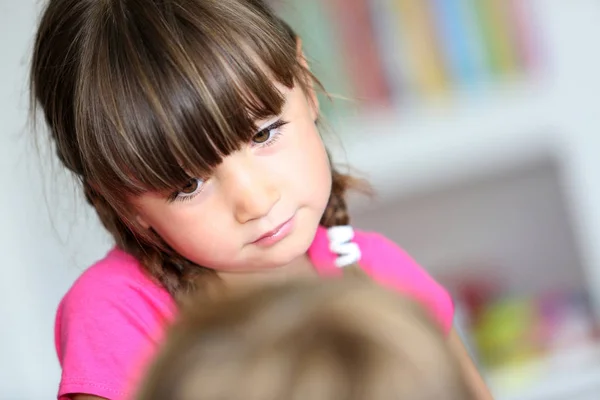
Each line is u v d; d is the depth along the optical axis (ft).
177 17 3.34
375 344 1.55
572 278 8.41
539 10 7.33
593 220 7.60
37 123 4.76
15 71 6.68
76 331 3.59
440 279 8.40
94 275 3.76
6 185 6.82
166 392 1.53
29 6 6.64
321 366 1.51
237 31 3.35
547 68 7.36
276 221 3.31
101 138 3.33
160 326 3.63
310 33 6.94
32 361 7.16
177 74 3.19
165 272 3.68
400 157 7.20
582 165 7.45
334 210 4.30
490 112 7.29
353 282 1.74
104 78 3.31
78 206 5.59
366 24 7.07
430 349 1.57
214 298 1.71
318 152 3.47
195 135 3.16
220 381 1.51
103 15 3.46
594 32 7.33
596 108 7.38
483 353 7.77
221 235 3.31
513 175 8.37
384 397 1.49
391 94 7.20
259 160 3.29
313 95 3.75
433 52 7.20
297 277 1.80
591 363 7.72
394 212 8.44
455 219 8.48
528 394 7.62
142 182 3.29
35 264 6.96
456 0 7.19
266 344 1.55
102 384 3.46
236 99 3.20
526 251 8.52
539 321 7.97
